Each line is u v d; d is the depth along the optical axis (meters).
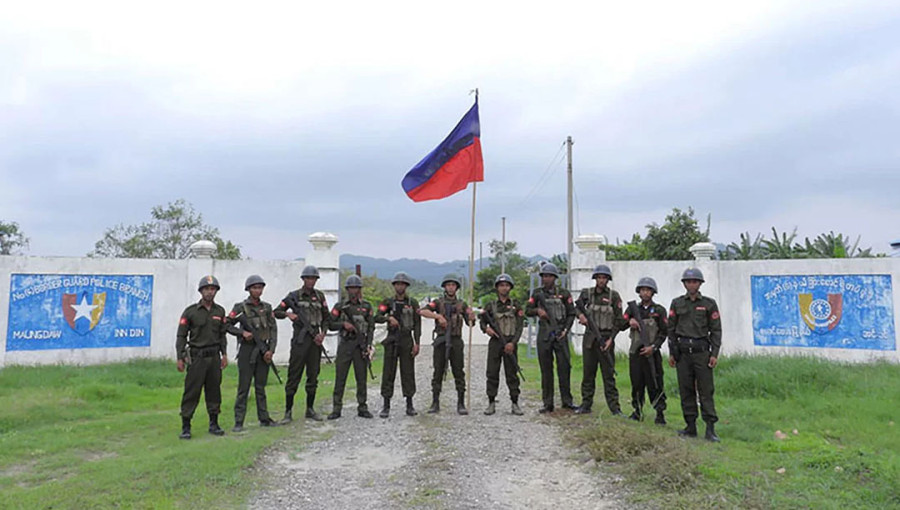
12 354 12.77
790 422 7.82
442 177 9.82
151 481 5.49
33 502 4.92
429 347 21.25
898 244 18.42
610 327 8.60
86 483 5.43
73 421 8.45
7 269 12.84
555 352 8.84
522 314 8.98
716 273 14.30
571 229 22.47
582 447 6.75
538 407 9.35
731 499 4.95
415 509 4.98
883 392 9.23
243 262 14.73
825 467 5.71
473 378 13.20
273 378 13.12
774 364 10.89
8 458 6.45
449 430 7.70
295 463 6.37
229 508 4.95
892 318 12.57
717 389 10.00
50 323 13.12
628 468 5.86
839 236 17.91
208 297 7.58
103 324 13.57
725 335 14.10
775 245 18.31
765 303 13.81
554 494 5.38
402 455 6.66
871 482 5.28
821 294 13.26
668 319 7.43
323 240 15.30
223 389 11.48
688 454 6.04
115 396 10.05
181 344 7.42
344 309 8.86
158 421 8.45
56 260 13.27
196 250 14.63
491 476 5.87
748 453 6.34
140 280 13.98
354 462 6.40
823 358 12.32
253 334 8.15
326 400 10.34
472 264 9.33
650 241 23.92
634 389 8.16
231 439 7.26
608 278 8.59
